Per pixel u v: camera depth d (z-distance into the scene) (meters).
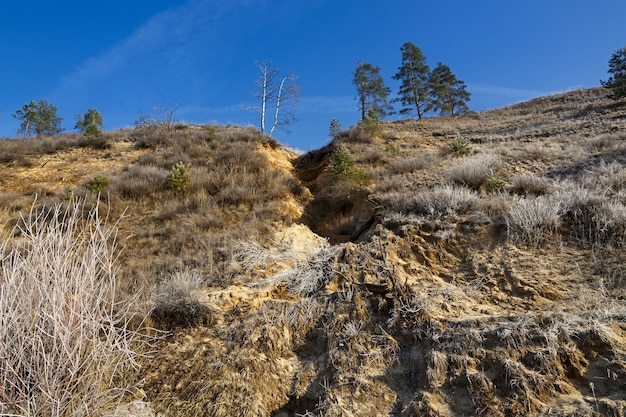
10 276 3.03
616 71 17.50
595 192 6.22
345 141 14.52
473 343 3.61
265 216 8.43
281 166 13.75
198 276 5.93
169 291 5.25
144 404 3.59
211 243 7.19
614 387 2.98
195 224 8.16
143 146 15.98
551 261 4.98
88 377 3.12
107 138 16.97
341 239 8.12
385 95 31.36
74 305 3.00
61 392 2.92
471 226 6.06
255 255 6.58
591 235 5.25
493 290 4.68
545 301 4.28
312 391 3.69
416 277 5.21
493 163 9.05
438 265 5.50
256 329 4.40
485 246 5.61
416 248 5.77
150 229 8.30
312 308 4.64
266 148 15.37
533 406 2.98
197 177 10.87
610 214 5.32
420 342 3.94
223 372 3.87
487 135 15.41
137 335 4.39
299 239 7.52
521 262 5.06
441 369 3.48
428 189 8.18
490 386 3.21
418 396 3.29
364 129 15.47
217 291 5.63
